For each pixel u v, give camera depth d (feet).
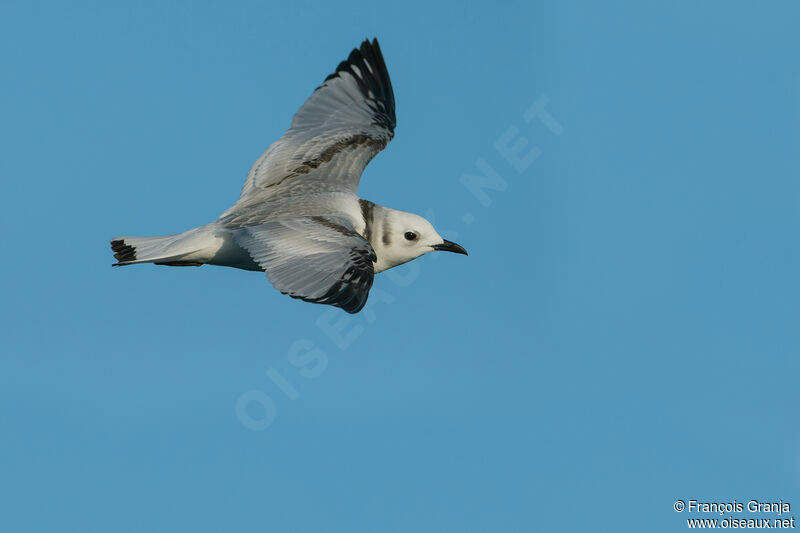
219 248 38.01
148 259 37.99
